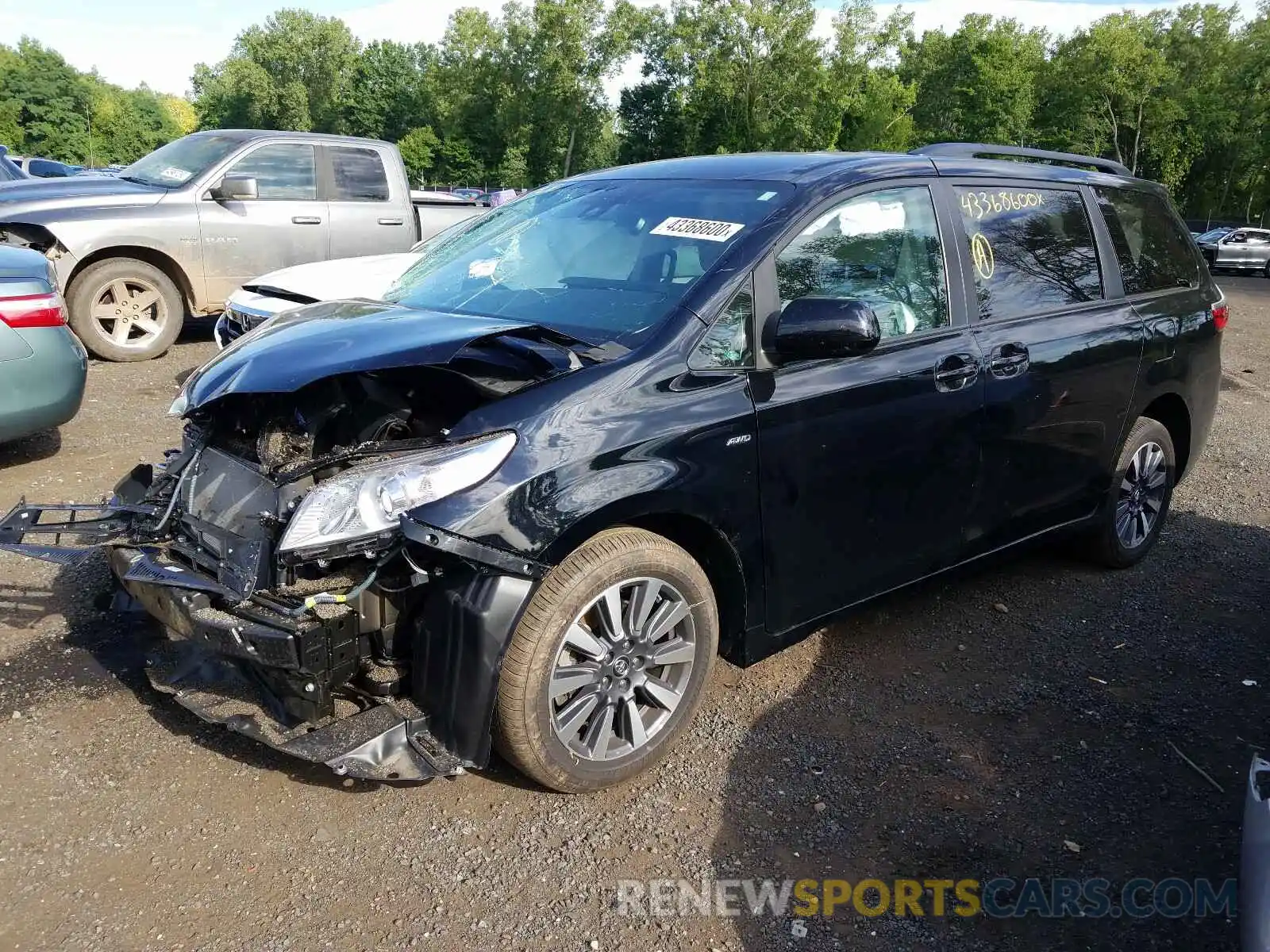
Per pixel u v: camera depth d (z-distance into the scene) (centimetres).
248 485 291
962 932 256
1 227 784
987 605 455
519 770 289
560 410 278
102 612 394
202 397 299
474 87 7031
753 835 288
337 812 288
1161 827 301
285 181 905
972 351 374
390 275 639
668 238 344
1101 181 471
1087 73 6494
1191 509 608
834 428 330
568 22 6562
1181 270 508
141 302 853
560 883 265
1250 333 1488
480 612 263
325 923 246
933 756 332
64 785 293
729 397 306
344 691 286
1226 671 400
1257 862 207
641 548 291
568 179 442
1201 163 6888
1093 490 453
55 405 541
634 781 311
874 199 361
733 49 6319
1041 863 283
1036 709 365
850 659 397
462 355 292
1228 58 6738
